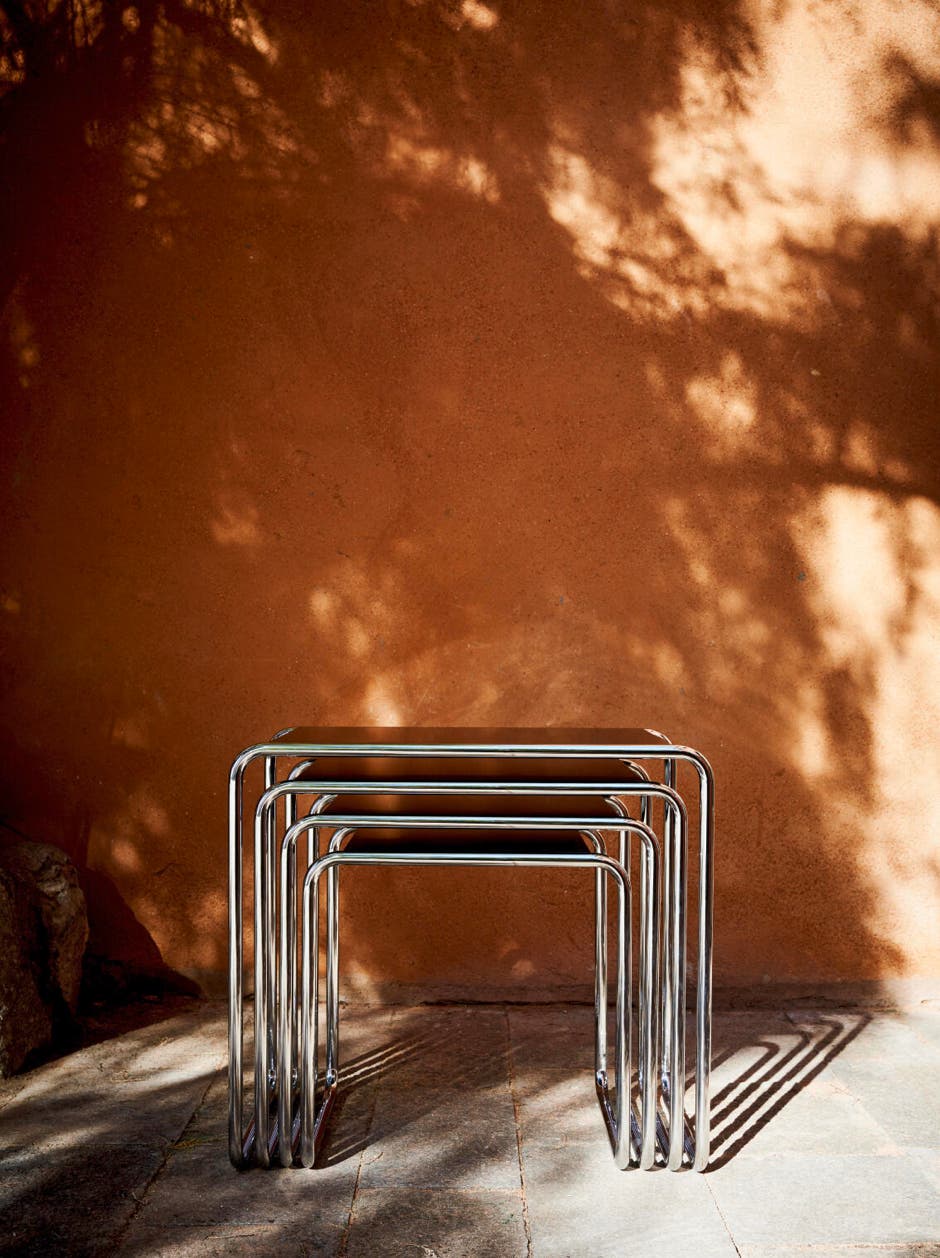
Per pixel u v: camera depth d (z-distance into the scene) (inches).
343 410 129.2
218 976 130.7
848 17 128.3
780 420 129.1
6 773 131.3
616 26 128.3
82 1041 116.3
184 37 129.0
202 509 129.8
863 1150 91.4
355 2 128.3
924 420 128.9
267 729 130.1
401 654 129.6
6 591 130.8
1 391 130.6
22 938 113.0
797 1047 116.0
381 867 129.1
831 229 128.7
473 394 128.9
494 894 128.9
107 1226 78.5
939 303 128.7
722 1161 89.2
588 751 83.5
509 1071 108.4
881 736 129.5
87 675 130.7
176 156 129.3
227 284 129.2
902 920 129.3
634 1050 114.7
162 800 130.6
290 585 129.7
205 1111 98.3
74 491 130.5
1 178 130.3
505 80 128.4
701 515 129.0
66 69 129.7
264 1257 74.5
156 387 129.8
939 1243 76.7
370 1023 122.4
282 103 128.8
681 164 128.6
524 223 128.7
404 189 128.7
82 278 129.8
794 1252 75.4
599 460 128.9
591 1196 83.3
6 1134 93.7
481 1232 77.9
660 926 86.6
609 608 129.0
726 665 129.4
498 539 129.0
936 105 128.4
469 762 104.0
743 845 129.3
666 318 128.8
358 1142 92.3
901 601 129.5
